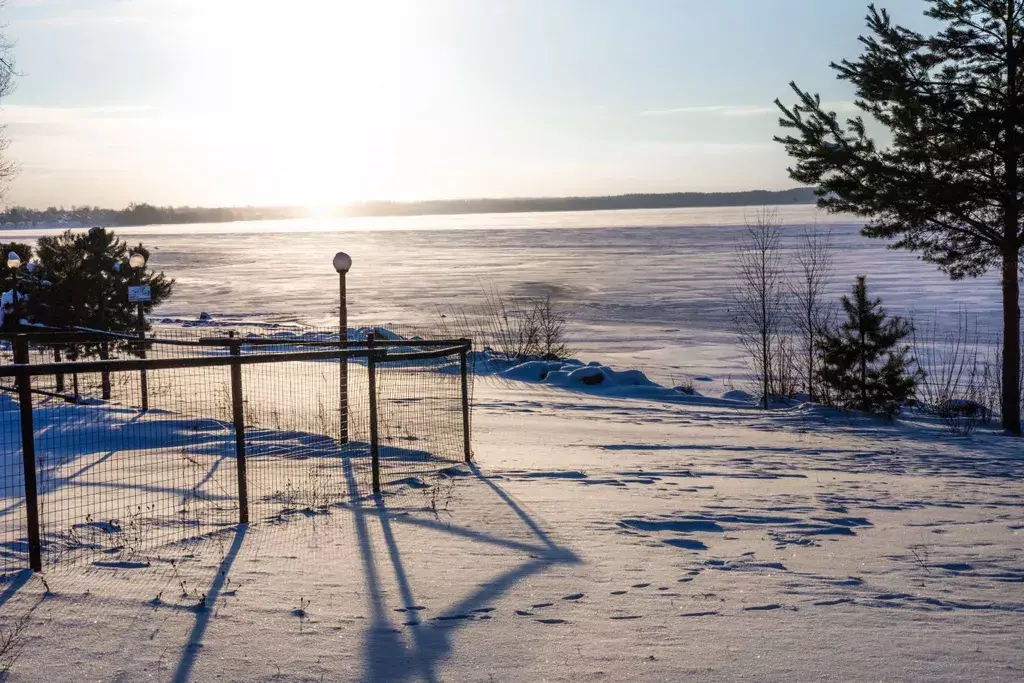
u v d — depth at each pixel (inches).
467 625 190.5
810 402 900.6
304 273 3373.5
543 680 161.2
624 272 3002.0
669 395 922.7
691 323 1681.8
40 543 241.4
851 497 374.3
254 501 317.7
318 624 189.3
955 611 203.2
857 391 837.2
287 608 199.2
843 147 732.7
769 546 271.3
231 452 419.2
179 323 1688.0
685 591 218.4
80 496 318.0
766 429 685.3
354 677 161.8
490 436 556.4
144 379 563.8
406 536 271.4
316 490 340.2
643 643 180.4
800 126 737.6
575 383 961.5
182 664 165.6
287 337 1038.4
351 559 242.8
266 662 167.6
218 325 1653.5
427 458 437.7
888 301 1926.7
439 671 165.0
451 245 5890.8
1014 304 751.7
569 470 423.8
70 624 184.5
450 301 2187.5
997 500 375.2
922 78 724.0
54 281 854.5
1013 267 729.6
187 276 3312.0
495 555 251.0
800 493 383.2
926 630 189.0
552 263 3617.1
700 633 186.5
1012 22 704.4
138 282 723.4
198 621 188.9
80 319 855.1
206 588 211.9
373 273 3267.7
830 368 863.7
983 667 166.6
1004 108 695.7
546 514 310.7
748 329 1550.2
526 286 2566.4
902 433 695.7
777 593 217.3
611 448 531.5
